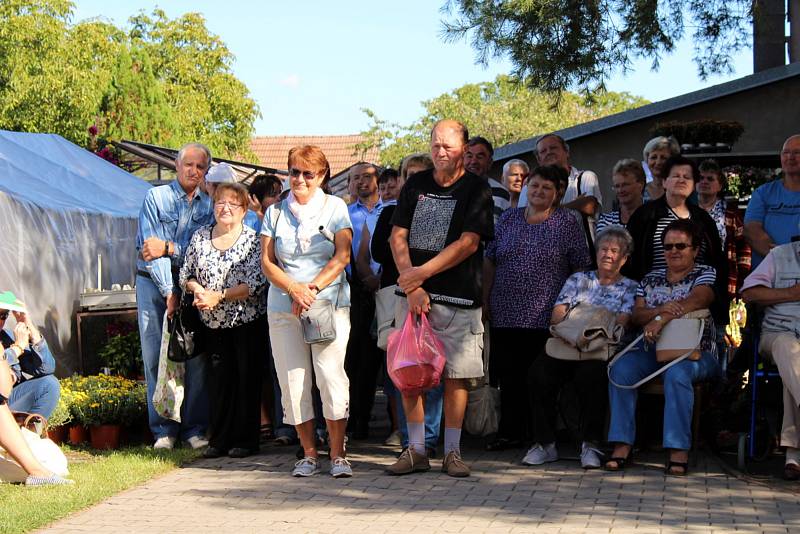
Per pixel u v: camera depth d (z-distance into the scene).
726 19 14.85
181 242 8.02
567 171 8.65
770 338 6.93
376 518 5.85
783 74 14.45
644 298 7.29
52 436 8.27
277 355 7.09
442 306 6.89
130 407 8.27
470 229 6.82
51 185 12.16
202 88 45.22
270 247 7.12
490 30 13.94
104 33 36.94
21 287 10.31
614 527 5.62
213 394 7.70
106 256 11.89
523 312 7.59
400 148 43.34
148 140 33.62
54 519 5.85
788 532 5.51
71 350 10.84
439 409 7.53
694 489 6.50
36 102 31.78
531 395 7.38
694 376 6.96
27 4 32.38
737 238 8.31
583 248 7.66
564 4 13.79
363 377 8.41
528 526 5.65
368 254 8.32
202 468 7.29
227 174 8.38
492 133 43.06
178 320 7.59
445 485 6.66
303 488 6.62
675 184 7.53
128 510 6.09
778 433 7.68
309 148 7.15
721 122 12.56
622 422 7.09
